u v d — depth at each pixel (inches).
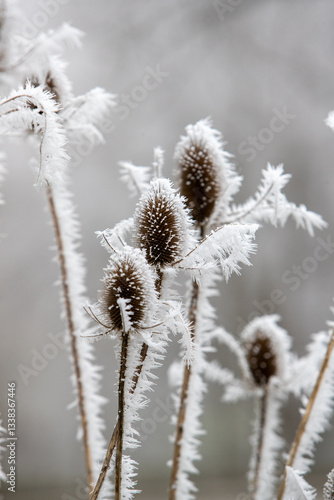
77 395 47.3
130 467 39.4
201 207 44.3
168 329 39.9
